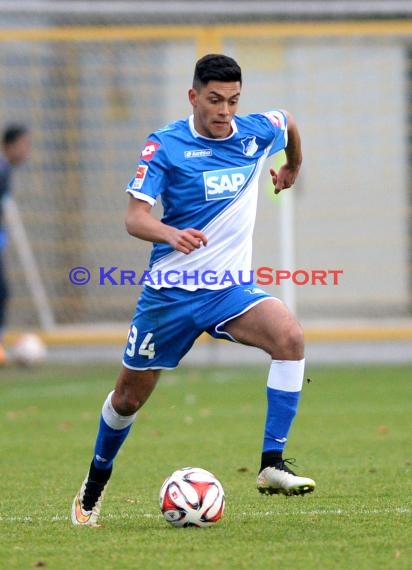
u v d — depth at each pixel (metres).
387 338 62.53
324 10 63.47
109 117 64.25
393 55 63.91
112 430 22.19
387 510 22.88
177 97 63.34
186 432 37.25
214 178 22.09
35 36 62.53
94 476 22.22
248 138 22.61
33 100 64.75
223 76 21.55
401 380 52.56
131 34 62.19
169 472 29.28
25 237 65.19
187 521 21.02
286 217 59.12
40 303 63.75
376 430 36.88
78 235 65.06
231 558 18.41
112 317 64.88
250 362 63.59
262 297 21.95
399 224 64.69
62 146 64.81
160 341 22.03
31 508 24.08
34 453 32.94
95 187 64.81
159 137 22.05
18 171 65.06
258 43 62.94
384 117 64.25
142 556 18.66
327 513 22.64
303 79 63.75
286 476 21.08
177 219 22.30
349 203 64.88
